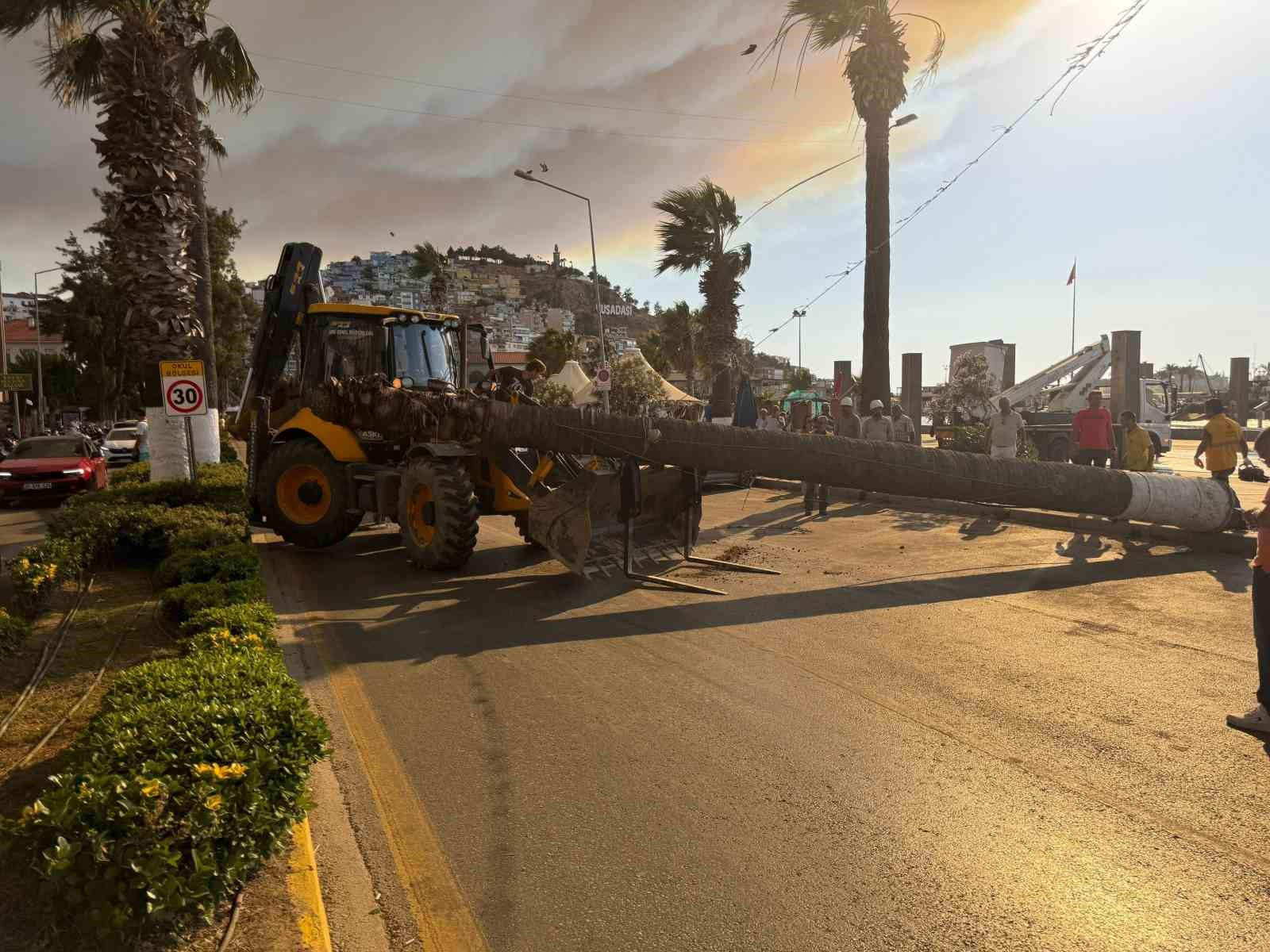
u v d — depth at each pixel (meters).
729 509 14.04
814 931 2.64
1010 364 31.11
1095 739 4.17
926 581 7.97
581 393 25.73
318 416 9.65
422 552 8.60
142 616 6.29
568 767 3.90
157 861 2.33
